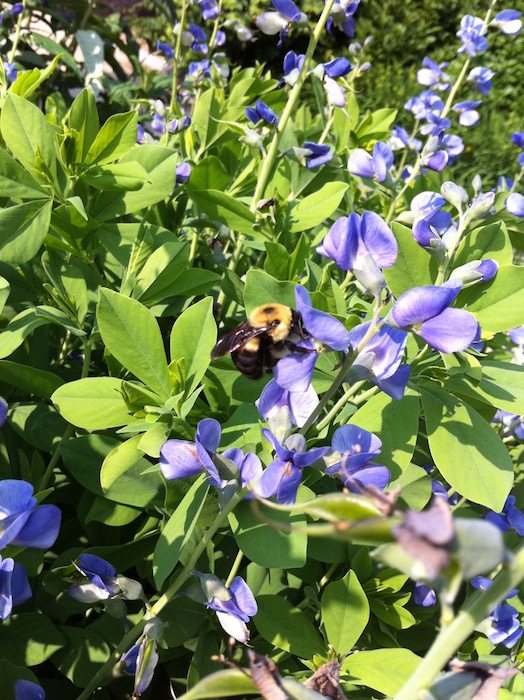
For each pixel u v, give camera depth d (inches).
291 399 6.2
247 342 6.9
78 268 8.9
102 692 7.7
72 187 8.8
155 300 8.8
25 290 9.3
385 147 8.9
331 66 10.9
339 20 10.3
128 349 6.9
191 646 7.6
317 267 8.9
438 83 17.3
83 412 6.8
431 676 3.5
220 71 16.7
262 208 10.3
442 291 5.4
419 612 8.5
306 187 12.6
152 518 8.0
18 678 6.5
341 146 13.2
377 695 7.4
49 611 7.7
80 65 26.0
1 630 7.1
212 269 11.6
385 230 5.9
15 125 8.3
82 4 23.4
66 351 10.0
